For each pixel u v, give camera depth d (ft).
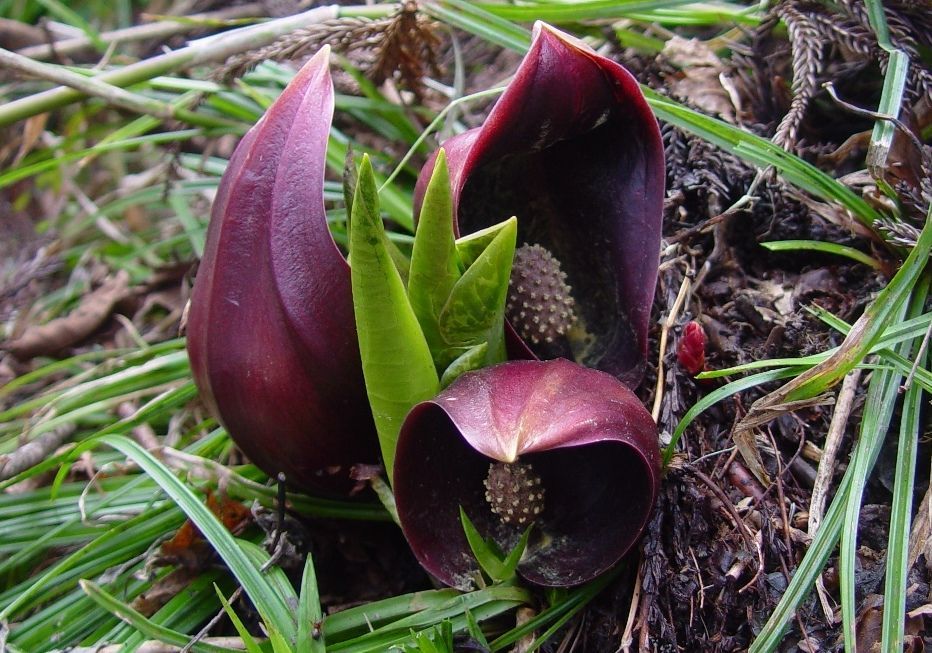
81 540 1.24
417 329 0.83
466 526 0.87
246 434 0.96
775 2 1.35
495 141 0.91
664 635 0.89
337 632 0.94
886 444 0.99
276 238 0.88
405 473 0.86
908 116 1.16
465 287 0.85
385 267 0.78
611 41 1.50
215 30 2.15
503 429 0.76
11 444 1.35
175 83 1.59
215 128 1.65
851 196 1.10
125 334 1.70
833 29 1.24
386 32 1.47
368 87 1.58
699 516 0.94
